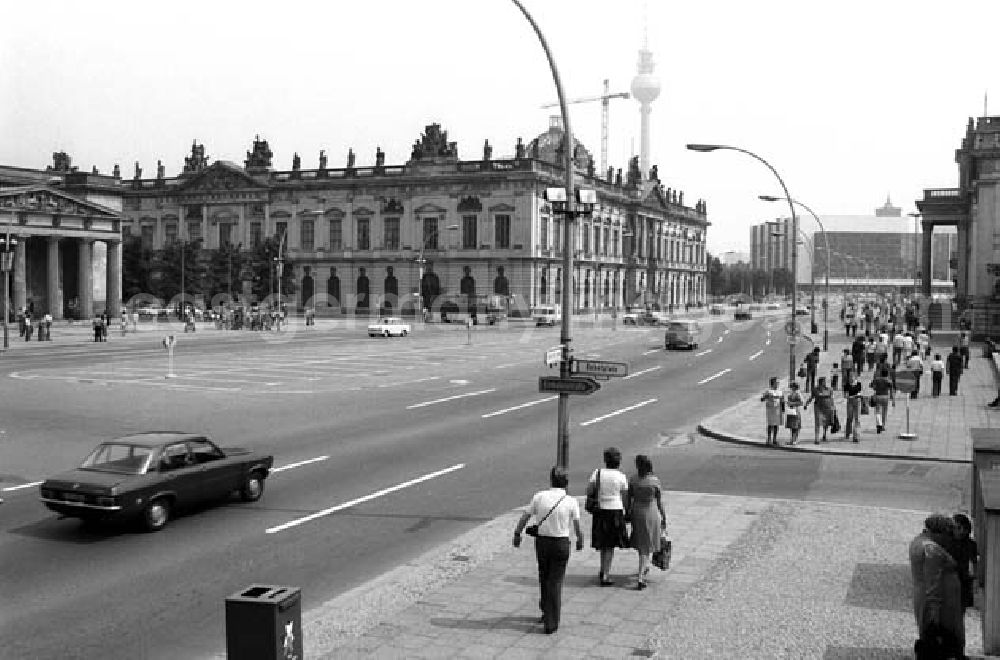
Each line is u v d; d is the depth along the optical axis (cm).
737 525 1662
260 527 1670
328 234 13300
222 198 13862
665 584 1309
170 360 4516
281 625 847
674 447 2641
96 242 9544
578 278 13388
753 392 4088
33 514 1755
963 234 10112
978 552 1279
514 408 3400
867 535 1590
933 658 955
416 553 1508
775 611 1188
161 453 1697
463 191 12431
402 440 2655
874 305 13988
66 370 4591
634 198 15150
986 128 8788
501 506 1845
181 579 1357
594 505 1305
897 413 3303
